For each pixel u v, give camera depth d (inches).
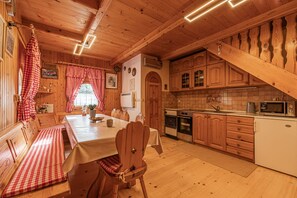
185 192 64.7
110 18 93.7
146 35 117.7
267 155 87.3
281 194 63.1
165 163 94.7
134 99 160.2
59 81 151.2
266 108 96.7
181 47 137.7
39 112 137.7
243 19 92.1
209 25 98.8
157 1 78.3
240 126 100.5
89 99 172.2
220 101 139.6
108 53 159.9
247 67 94.7
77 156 47.3
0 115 55.1
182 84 162.2
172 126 158.4
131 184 68.6
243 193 64.0
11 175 45.0
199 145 132.7
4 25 58.9
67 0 78.8
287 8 76.7
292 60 78.4
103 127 72.9
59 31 107.2
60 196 40.8
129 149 48.9
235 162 96.2
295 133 77.4
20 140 64.6
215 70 128.4
